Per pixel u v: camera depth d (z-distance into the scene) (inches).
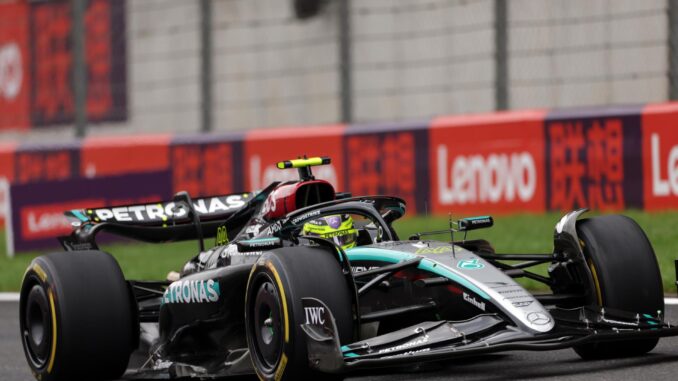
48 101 2817.4
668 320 1071.0
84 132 2511.1
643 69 2308.1
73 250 1049.5
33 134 2935.5
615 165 1827.0
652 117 1786.4
